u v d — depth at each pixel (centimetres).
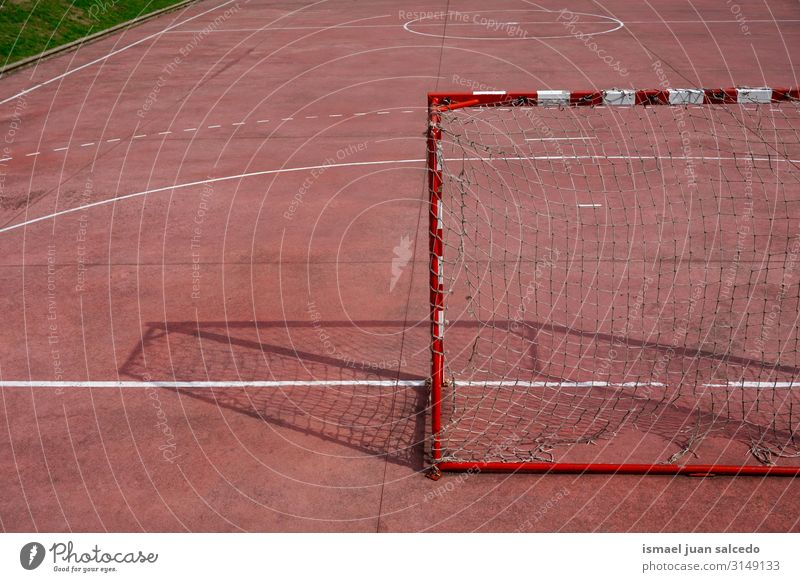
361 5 2675
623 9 2458
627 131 1238
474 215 941
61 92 1673
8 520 487
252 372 644
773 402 581
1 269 856
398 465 529
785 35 1994
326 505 494
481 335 686
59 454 547
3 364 664
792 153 1125
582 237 879
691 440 538
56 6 2252
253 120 1402
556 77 1620
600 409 579
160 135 1343
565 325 699
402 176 1090
